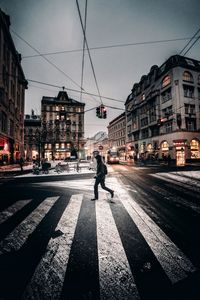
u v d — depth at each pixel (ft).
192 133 95.25
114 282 7.51
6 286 7.33
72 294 6.88
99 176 21.27
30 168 79.10
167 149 102.58
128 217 15.40
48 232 12.53
